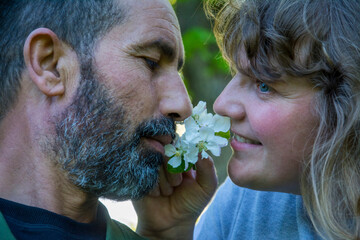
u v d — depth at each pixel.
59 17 1.66
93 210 1.79
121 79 1.66
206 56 4.11
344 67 1.63
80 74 1.66
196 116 1.85
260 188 1.82
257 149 1.74
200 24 3.99
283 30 1.63
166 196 2.13
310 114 1.65
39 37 1.63
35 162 1.66
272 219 2.09
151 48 1.69
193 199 2.11
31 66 1.62
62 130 1.65
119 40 1.67
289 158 1.70
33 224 1.57
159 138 1.76
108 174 1.68
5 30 1.69
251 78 1.73
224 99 1.78
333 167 1.67
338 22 1.65
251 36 1.67
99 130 1.66
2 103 1.68
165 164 2.04
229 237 2.23
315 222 1.87
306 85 1.63
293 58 1.62
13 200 1.63
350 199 1.69
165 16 1.74
